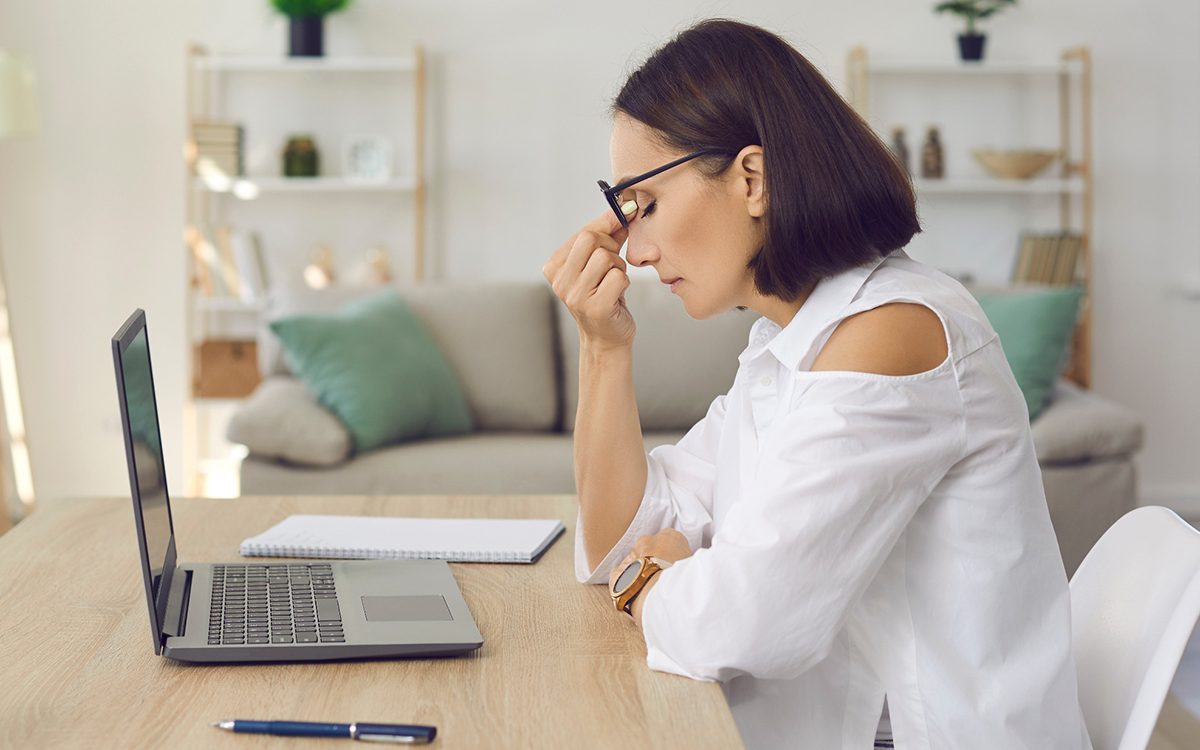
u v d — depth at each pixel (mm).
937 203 4137
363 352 2863
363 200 4078
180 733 649
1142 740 784
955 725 824
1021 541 825
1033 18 4062
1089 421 2795
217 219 4066
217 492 4105
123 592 939
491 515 1254
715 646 740
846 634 866
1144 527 986
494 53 4062
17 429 3881
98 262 4051
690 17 4051
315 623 820
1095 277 4129
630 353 1023
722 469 1045
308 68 3965
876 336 784
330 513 1252
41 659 773
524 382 3221
